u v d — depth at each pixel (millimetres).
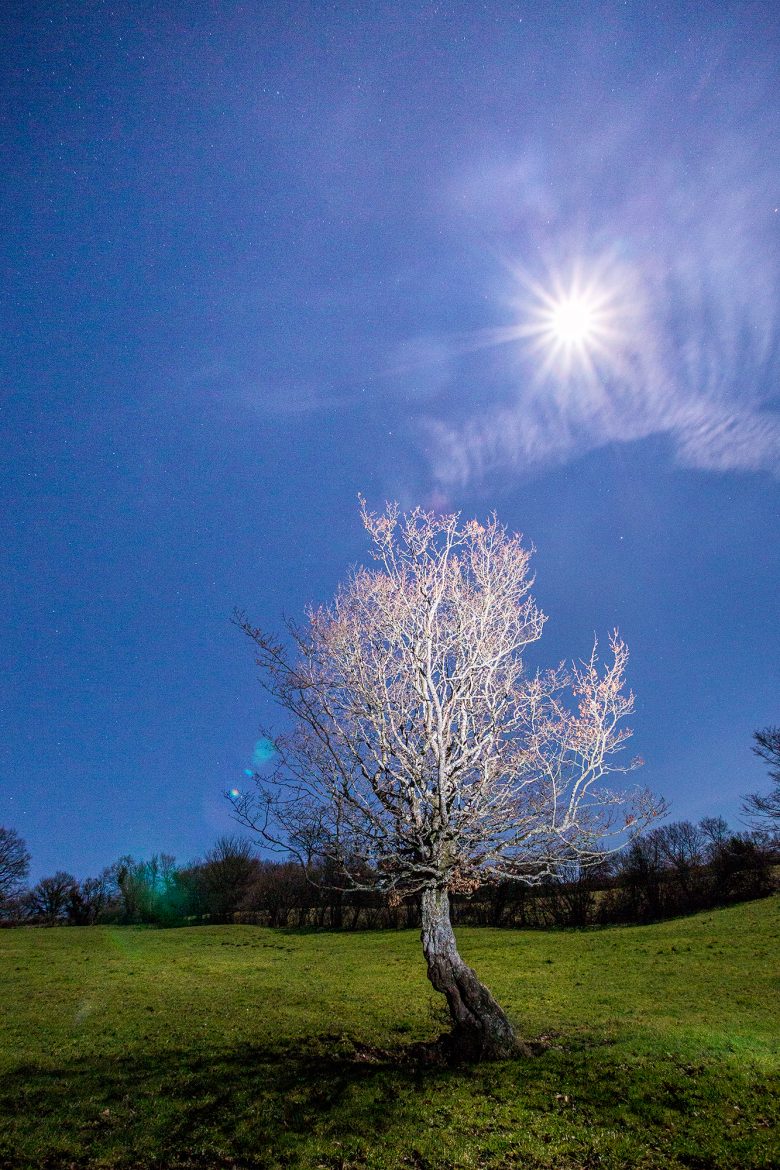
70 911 79562
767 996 27891
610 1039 21359
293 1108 15070
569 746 18594
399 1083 16547
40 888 82062
